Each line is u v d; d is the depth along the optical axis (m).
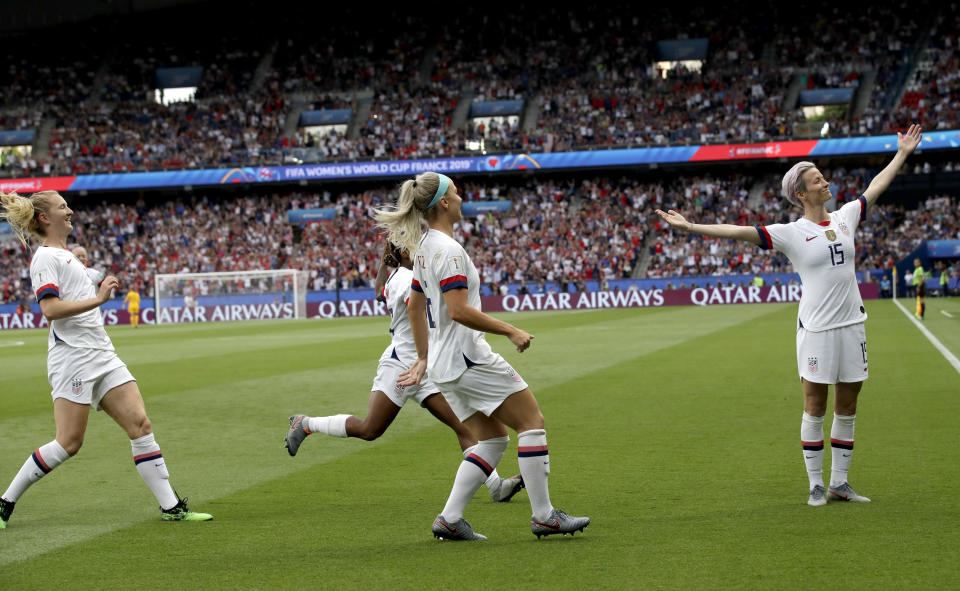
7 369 18.48
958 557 4.41
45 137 52.97
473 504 6.18
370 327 31.83
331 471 7.38
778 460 7.19
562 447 8.12
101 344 5.82
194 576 4.53
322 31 56.41
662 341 20.30
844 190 46.84
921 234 44.19
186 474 7.43
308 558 4.82
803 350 5.71
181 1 56.25
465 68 54.09
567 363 15.95
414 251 5.02
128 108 53.97
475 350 4.93
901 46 49.97
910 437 7.98
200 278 44.38
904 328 21.27
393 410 6.34
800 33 51.78
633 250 46.59
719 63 51.56
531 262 47.12
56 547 5.18
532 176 51.78
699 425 9.05
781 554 4.56
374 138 51.09
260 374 15.66
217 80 55.22
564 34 54.34
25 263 47.88
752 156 46.16
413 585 4.27
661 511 5.64
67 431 5.70
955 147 44.53
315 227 50.25
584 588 4.12
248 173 48.81
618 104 50.72
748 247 45.25
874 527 5.04
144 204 52.03
